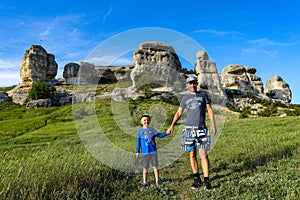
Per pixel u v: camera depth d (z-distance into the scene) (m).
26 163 6.05
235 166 7.13
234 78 52.31
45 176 5.36
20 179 4.96
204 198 5.06
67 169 5.82
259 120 23.38
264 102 44.91
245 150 9.08
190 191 5.53
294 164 6.42
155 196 5.31
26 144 16.89
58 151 10.05
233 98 44.41
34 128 26.03
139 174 7.02
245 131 16.11
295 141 9.73
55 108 37.91
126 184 6.24
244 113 32.66
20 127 26.75
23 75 52.19
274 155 7.59
